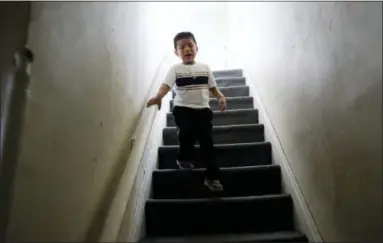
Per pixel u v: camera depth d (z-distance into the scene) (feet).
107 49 4.51
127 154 5.33
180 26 16.37
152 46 8.57
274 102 7.31
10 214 2.35
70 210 3.17
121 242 4.20
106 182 4.24
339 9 3.79
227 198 5.72
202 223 5.57
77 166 3.35
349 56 3.56
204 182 6.27
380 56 2.91
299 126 5.44
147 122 6.60
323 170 4.42
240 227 5.57
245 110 8.74
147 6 7.89
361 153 3.35
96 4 4.12
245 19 12.25
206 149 6.17
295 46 5.67
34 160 2.60
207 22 17.17
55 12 2.98
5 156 2.35
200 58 16.69
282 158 6.31
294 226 5.55
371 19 3.06
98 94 4.06
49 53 2.85
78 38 3.50
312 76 4.79
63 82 3.10
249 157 7.12
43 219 2.71
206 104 6.39
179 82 6.44
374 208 3.15
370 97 3.12
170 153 7.22
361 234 3.43
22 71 2.48
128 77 5.68
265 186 6.37
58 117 2.98
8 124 2.38
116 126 4.79
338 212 3.98
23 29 2.54
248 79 10.89
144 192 5.64
